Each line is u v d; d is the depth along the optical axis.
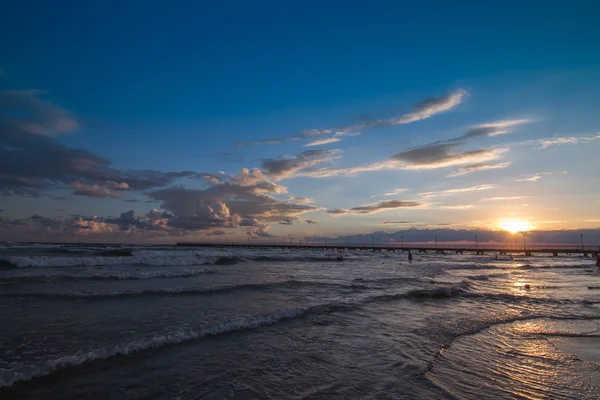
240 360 6.53
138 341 7.08
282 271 26.58
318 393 5.21
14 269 20.77
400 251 125.06
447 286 17.58
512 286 19.81
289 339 8.01
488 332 9.24
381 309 11.87
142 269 23.33
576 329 9.79
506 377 6.07
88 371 5.65
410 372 6.18
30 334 7.58
